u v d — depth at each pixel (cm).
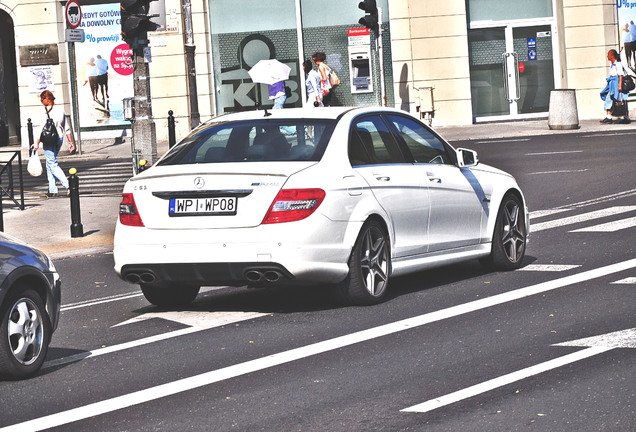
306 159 1245
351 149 1288
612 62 4059
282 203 1197
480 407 832
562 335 1070
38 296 1021
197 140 1317
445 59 4381
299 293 1401
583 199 2248
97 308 1388
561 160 2941
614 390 859
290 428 802
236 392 912
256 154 1264
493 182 1505
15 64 4769
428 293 1350
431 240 1380
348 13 4394
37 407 897
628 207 2073
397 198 1320
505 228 1514
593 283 1352
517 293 1312
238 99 4462
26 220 2370
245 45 4438
